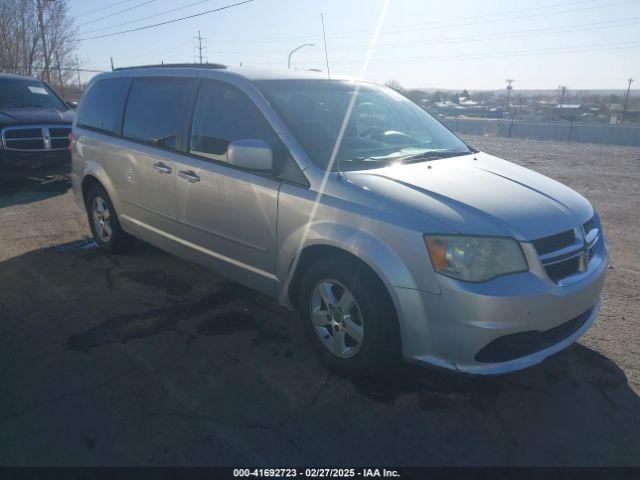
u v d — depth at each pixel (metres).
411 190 3.14
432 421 2.98
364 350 3.16
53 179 9.74
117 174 5.04
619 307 4.43
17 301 4.41
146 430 2.86
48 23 32.53
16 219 6.99
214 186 3.94
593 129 32.03
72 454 2.68
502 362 2.88
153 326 4.00
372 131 4.10
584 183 11.31
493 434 2.88
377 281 3.07
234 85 3.98
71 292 4.60
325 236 3.20
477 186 3.31
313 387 3.27
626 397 3.20
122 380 3.30
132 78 5.06
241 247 3.88
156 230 4.73
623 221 7.49
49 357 3.55
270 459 2.67
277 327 4.02
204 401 3.11
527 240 2.87
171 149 4.39
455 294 2.80
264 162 3.43
